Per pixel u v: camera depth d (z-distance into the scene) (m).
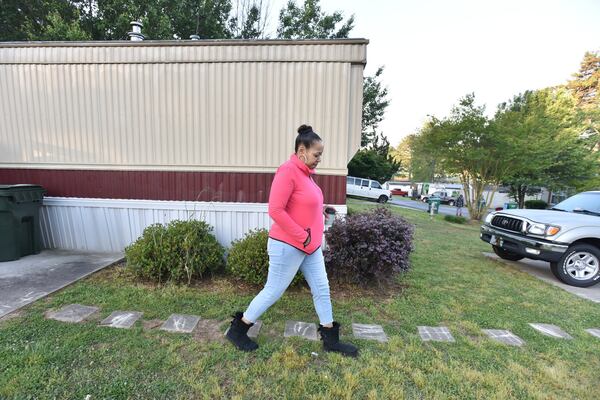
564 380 2.10
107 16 10.23
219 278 3.65
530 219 4.57
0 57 4.29
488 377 2.08
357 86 4.04
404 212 14.06
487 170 11.84
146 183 4.34
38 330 2.37
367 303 3.18
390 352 2.33
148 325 2.54
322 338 2.29
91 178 4.39
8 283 3.26
